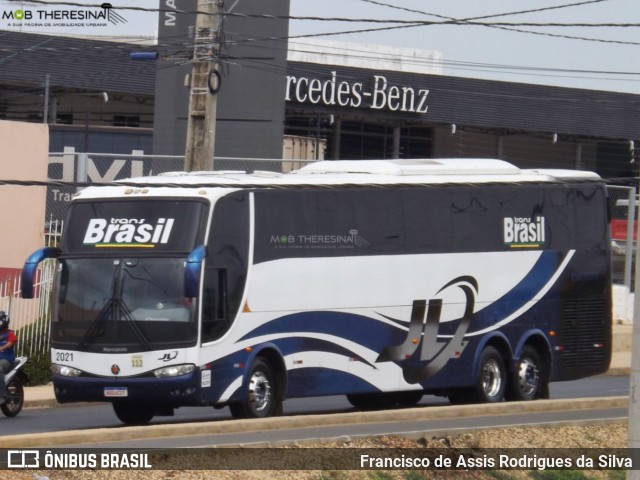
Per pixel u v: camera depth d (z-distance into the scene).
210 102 57.06
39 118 113.50
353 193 47.62
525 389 52.97
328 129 124.88
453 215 50.84
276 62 91.38
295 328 45.03
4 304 60.28
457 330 50.50
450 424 40.28
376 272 47.97
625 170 141.12
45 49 107.94
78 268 42.81
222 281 42.44
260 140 91.06
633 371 31.48
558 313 54.16
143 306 41.69
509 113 128.00
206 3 57.16
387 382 48.12
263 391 44.09
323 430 37.62
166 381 41.03
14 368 48.06
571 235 54.84
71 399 42.25
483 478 35.78
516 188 53.09
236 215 43.38
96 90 110.19
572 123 131.75
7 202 67.06
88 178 80.94
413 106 121.69
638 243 32.09
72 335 42.31
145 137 99.62
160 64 90.88
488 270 51.72
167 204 42.72
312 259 45.84
